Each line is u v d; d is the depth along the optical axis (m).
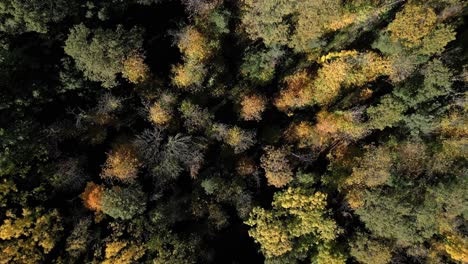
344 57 34.28
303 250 33.72
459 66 33.66
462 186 32.09
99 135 33.78
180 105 34.31
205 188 33.41
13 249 29.77
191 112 33.91
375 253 32.84
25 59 30.75
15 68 30.23
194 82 33.88
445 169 33.81
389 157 33.72
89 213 33.09
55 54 32.22
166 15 34.22
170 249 32.44
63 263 31.72
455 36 34.44
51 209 32.00
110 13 31.98
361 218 33.56
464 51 34.16
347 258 34.62
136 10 33.53
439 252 34.25
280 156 34.03
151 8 33.78
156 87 33.97
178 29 33.81
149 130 34.03
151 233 32.41
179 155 33.91
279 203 33.56
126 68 31.66
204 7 32.41
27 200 31.36
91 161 34.34
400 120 34.66
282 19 33.12
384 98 33.81
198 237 33.91
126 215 31.30
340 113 34.62
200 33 33.25
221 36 34.47
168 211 33.47
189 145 34.25
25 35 30.88
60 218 31.66
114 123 34.28
